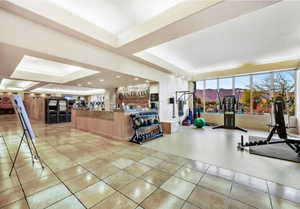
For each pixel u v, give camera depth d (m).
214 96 8.36
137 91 8.17
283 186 2.13
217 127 7.04
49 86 9.93
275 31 3.52
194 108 8.73
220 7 2.12
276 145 4.18
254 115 6.93
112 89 9.59
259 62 6.18
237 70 6.82
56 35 2.87
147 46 3.56
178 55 5.34
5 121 9.31
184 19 2.41
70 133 5.92
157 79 6.13
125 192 2.01
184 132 6.11
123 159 3.18
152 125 5.21
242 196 1.91
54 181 2.28
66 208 1.71
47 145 4.23
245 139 4.89
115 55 4.17
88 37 3.08
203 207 1.72
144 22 2.98
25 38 2.46
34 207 1.72
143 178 2.38
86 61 3.40
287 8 2.66
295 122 5.93
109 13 2.77
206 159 3.16
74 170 2.65
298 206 1.72
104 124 5.59
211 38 3.92
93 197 1.90
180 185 2.18
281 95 6.31
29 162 3.00
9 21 2.29
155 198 1.89
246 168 2.71
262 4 2.04
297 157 3.23
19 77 5.45
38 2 2.33
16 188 2.09
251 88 7.14
